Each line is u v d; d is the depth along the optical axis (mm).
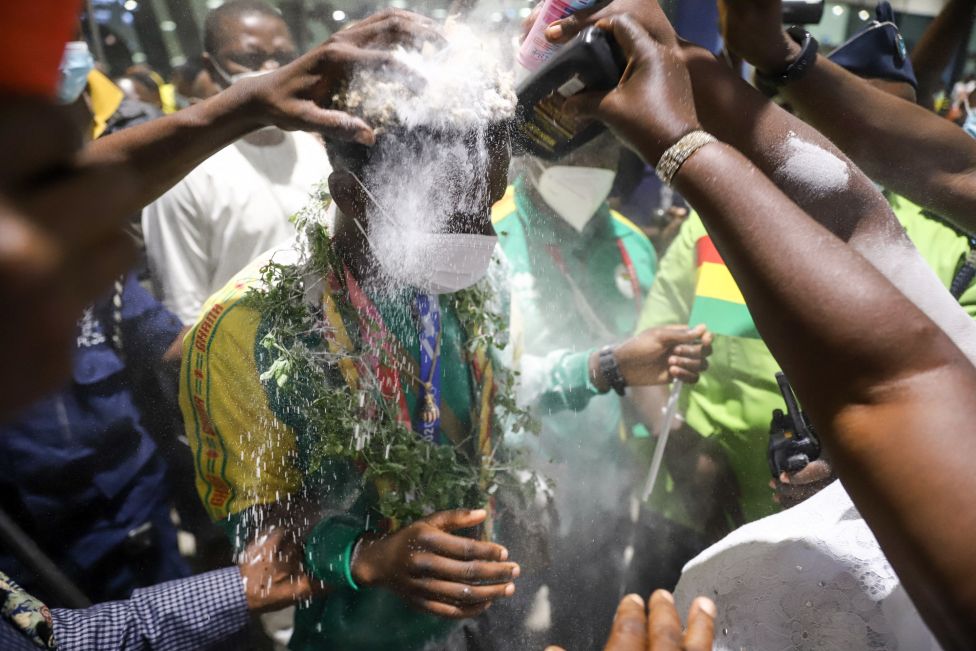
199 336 1189
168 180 1034
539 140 1043
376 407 1154
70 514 1923
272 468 1188
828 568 835
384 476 1164
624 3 910
